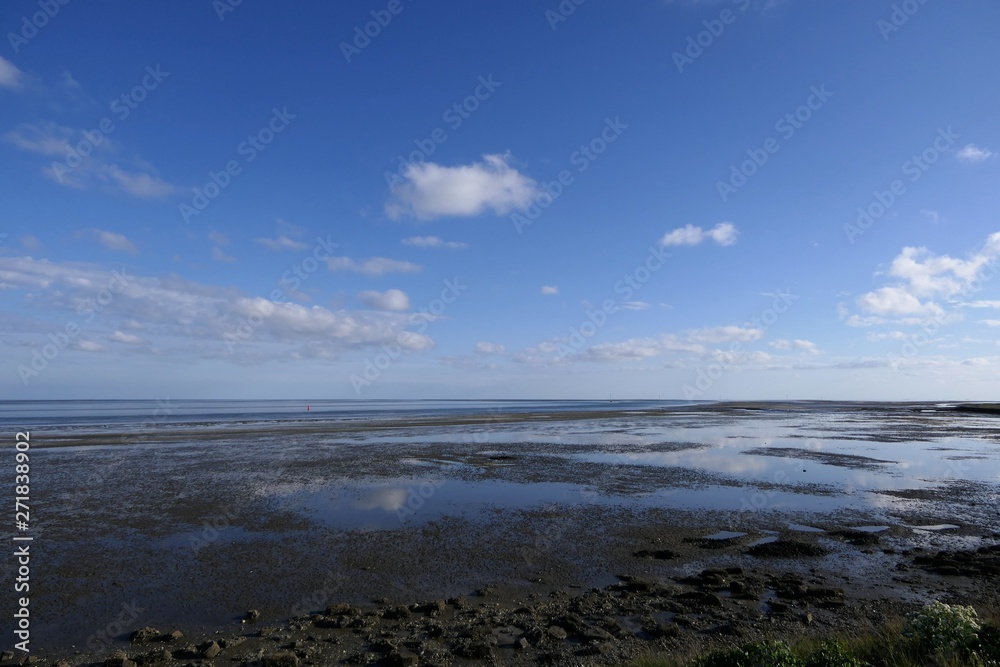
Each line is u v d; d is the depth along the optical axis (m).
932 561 12.85
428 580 11.85
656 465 27.22
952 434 43.97
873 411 91.50
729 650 7.20
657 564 12.91
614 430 48.81
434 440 38.88
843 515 17.27
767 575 12.11
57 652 8.76
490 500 19.30
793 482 22.70
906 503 18.86
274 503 18.55
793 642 8.71
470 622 9.82
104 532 15.12
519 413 89.25
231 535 14.91
